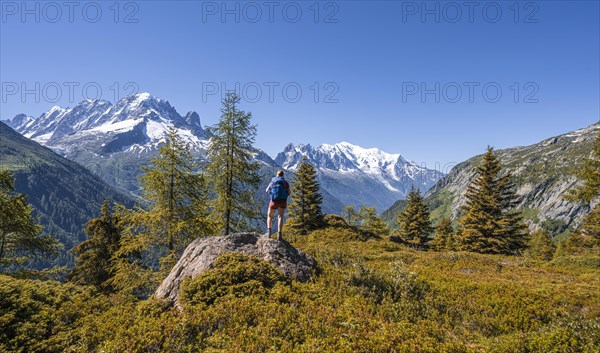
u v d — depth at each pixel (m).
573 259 19.56
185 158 18.64
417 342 6.62
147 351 6.21
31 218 19.06
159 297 9.64
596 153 25.28
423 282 11.32
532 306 9.73
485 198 38.19
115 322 7.59
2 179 16.38
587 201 26.17
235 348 6.21
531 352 6.71
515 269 17.80
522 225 37.50
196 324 7.14
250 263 9.82
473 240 38.44
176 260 17.38
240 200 22.30
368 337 6.69
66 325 7.86
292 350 6.14
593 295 11.34
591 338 6.76
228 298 8.34
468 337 7.82
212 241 11.24
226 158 21.61
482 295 10.71
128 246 17.62
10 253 19.88
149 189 18.05
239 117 21.94
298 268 10.55
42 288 9.47
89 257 25.86
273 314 7.53
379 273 11.52
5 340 6.85
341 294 9.35
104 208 27.08
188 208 18.66
